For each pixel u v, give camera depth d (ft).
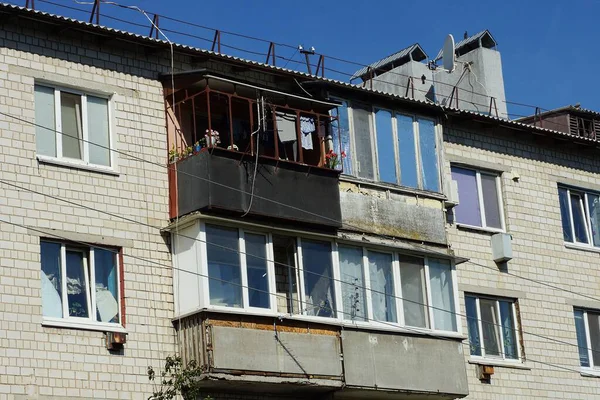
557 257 113.09
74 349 80.38
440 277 99.14
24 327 78.64
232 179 86.94
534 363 107.76
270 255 88.43
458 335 97.50
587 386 111.04
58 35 85.56
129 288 84.28
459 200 108.37
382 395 92.79
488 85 124.47
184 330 84.79
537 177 114.62
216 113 92.32
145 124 88.48
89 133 85.97
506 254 107.86
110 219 84.69
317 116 94.53
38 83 84.17
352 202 94.94
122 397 81.66
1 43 82.64
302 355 87.20
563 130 122.11
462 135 109.81
